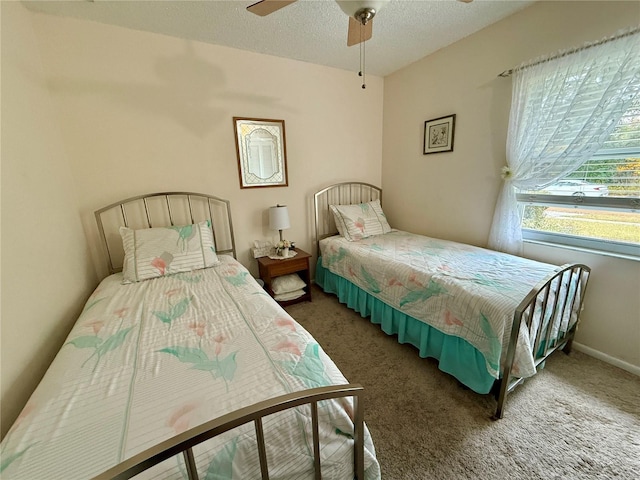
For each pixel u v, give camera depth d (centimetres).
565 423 140
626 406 149
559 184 198
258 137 266
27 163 145
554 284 159
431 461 124
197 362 101
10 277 114
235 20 196
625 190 171
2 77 134
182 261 204
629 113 161
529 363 140
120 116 210
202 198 250
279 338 115
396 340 219
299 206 303
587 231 191
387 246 260
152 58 213
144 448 69
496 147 230
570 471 118
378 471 92
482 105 235
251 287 174
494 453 126
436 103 272
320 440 83
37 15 179
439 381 173
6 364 104
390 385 170
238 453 72
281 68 265
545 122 190
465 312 158
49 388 91
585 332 195
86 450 69
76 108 197
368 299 242
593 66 165
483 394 160
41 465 65
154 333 123
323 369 97
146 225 232
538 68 190
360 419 84
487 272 182
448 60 254
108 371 98
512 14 204
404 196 327
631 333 174
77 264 188
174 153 232
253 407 68
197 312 141
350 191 334
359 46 246
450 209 277
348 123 316
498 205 229
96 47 196
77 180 204
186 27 204
